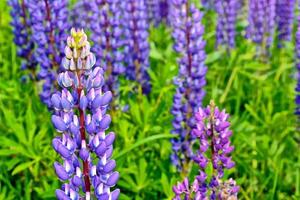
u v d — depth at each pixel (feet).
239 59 29.07
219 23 31.27
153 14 34.32
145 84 25.95
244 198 21.16
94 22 23.90
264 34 30.42
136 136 23.21
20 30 26.02
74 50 10.80
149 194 20.53
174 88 25.61
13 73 27.50
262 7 30.35
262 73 29.73
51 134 23.03
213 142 15.66
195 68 21.31
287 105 26.96
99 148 11.40
